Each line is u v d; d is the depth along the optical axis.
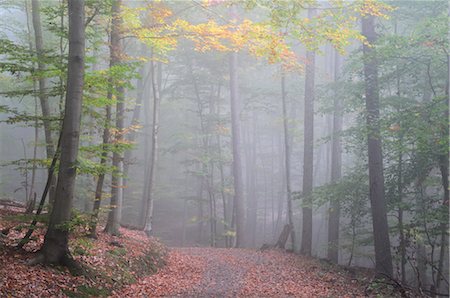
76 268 8.05
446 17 10.85
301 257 16.38
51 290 6.94
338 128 20.16
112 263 9.80
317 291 10.82
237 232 21.80
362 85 15.20
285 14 10.55
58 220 7.94
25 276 6.96
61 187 7.97
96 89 9.23
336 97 17.27
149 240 15.06
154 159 18.91
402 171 14.05
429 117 11.62
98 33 10.80
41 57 8.21
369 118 12.93
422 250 16.66
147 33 11.77
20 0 16.83
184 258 14.91
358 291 11.11
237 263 14.49
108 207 11.78
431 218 12.23
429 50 11.90
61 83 8.73
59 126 9.00
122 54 11.70
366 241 16.17
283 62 13.08
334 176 19.94
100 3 9.33
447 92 11.69
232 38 11.90
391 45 11.54
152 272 11.45
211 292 9.91
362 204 15.93
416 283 16.61
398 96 14.05
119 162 12.70
